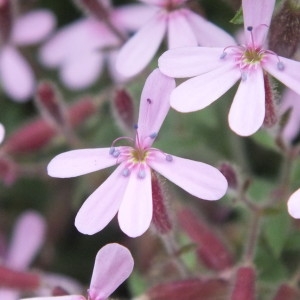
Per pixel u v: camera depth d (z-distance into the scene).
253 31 0.09
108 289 0.09
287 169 0.10
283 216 0.10
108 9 0.11
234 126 0.09
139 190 0.09
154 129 0.09
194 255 0.11
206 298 0.10
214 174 0.09
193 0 0.10
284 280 0.10
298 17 0.09
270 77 0.09
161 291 0.10
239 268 0.10
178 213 0.11
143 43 0.10
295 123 0.11
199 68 0.09
